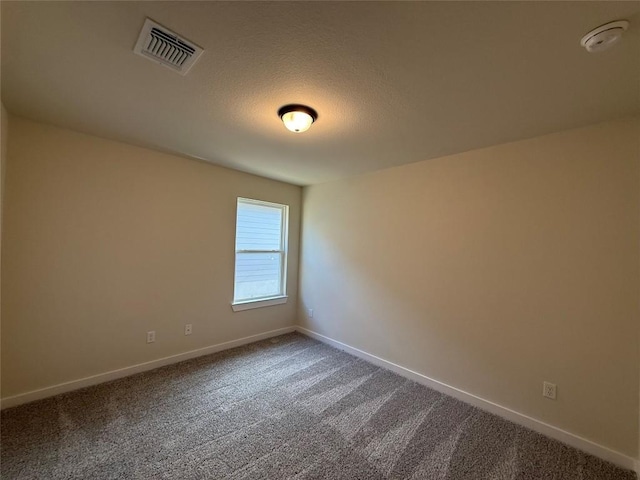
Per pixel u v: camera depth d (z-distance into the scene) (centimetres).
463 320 244
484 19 104
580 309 188
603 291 180
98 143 240
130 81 154
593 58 123
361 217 331
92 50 128
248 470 160
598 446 179
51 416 199
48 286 221
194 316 307
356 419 211
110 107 184
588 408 184
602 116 175
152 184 273
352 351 334
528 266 210
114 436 183
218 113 188
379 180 313
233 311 342
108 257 249
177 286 294
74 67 142
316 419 209
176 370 277
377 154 260
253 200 357
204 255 313
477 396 233
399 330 290
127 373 262
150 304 275
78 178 231
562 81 142
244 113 187
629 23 103
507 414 216
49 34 118
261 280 377
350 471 162
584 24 105
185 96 168
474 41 116
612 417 176
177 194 290
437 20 105
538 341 204
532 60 126
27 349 213
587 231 186
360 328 327
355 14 104
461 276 246
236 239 347
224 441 183
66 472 154
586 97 155
